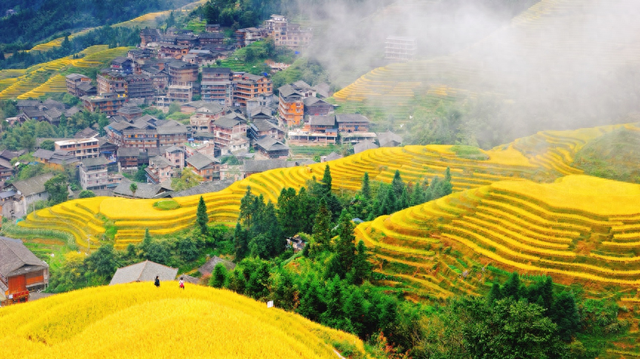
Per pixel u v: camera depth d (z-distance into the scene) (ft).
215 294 191.21
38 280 296.71
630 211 246.47
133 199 393.70
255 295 211.20
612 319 206.18
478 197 274.16
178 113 653.71
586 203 255.50
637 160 328.29
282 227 325.62
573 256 229.45
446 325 180.14
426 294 230.48
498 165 365.20
